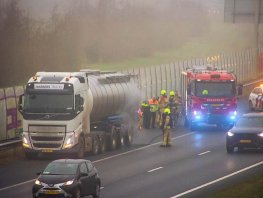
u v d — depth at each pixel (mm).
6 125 96688
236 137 92125
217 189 65750
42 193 57844
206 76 122062
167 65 152750
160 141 109062
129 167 81938
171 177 74000
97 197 62031
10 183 70938
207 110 121125
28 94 88562
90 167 61938
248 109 153500
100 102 95312
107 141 98500
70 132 87750
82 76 91062
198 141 107438
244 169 78938
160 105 127500
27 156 89625
